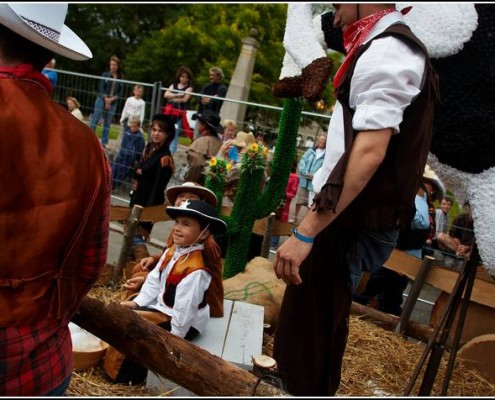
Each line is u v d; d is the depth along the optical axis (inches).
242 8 742.5
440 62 90.2
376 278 175.9
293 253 68.7
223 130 226.8
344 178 64.7
